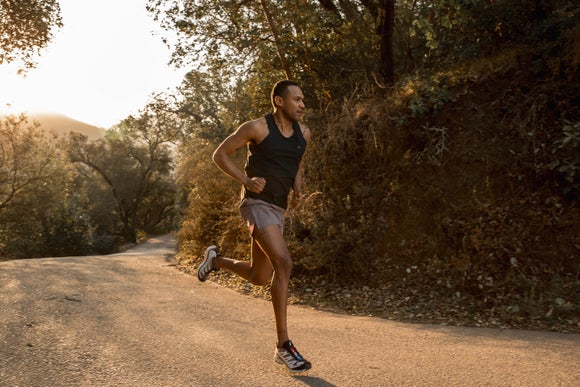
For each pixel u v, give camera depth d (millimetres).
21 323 4484
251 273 3658
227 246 10492
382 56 11867
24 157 31625
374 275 7676
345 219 8445
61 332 4234
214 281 8781
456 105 8883
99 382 3029
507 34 10141
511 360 3805
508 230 7133
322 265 7703
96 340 4027
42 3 15617
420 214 8211
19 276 8000
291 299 7207
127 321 4871
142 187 51594
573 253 6836
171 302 6242
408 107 9094
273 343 4184
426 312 6246
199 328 4711
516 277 6574
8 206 31594
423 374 3365
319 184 9055
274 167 3365
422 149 8844
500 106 8500
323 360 3674
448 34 11312
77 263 11578
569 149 7355
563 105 7910
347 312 6504
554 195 7414
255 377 3184
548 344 4477
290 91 3363
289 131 3463
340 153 9352
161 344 3988
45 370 3215
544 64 8492
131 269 10367
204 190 13195
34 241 33406
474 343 4504
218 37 12484
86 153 49500
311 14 11867
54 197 33938
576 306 5812
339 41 12312
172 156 49469
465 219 7641
